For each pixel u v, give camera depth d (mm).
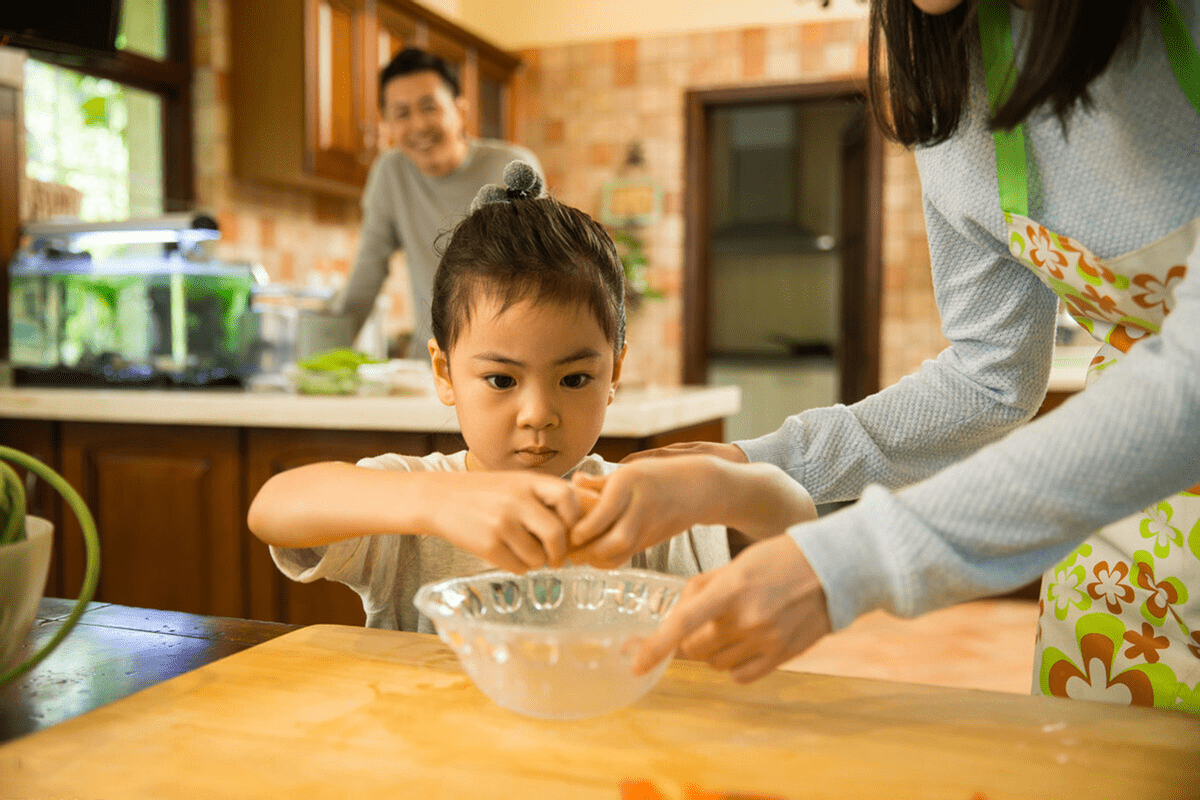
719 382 5098
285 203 3598
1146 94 714
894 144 833
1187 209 724
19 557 588
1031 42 601
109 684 670
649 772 524
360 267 2713
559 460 864
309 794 501
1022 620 2980
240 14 3240
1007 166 789
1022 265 872
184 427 2064
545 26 4590
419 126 2465
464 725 584
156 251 2367
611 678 555
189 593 2086
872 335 4309
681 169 4449
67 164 2846
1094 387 533
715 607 515
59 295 2342
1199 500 773
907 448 936
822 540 527
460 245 881
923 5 678
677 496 616
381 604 966
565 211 895
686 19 4398
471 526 623
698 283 4500
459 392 881
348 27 3375
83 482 2135
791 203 5699
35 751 553
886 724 590
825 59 4215
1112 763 536
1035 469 511
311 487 777
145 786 512
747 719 598
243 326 2355
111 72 2938
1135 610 827
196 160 3232
